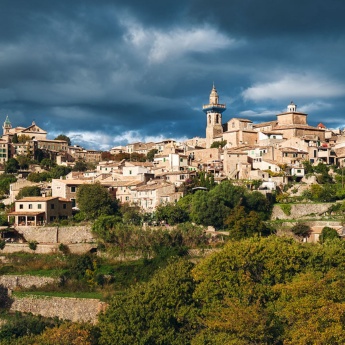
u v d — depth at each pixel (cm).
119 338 10344
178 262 13175
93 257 17488
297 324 9825
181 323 11106
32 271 16988
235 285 11400
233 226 17825
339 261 12438
